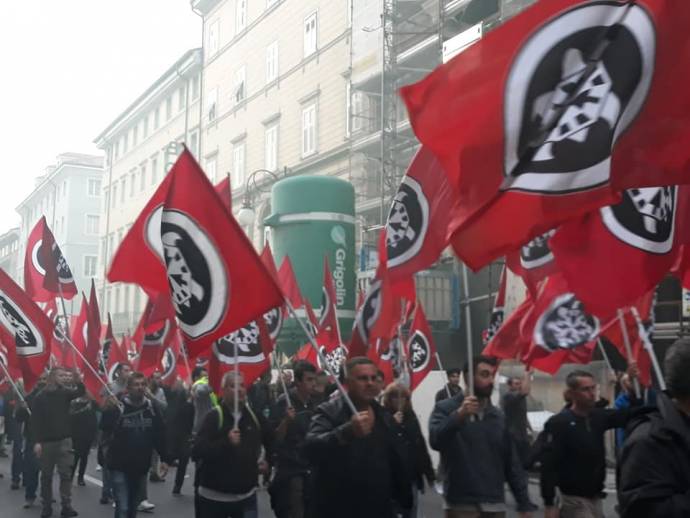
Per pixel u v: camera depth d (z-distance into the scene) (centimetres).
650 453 283
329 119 3016
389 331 866
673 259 564
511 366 1556
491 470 626
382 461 483
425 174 663
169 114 4703
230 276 622
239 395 672
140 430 921
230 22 3909
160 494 1342
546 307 769
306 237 2217
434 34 2384
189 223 634
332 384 960
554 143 455
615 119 457
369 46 2634
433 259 658
